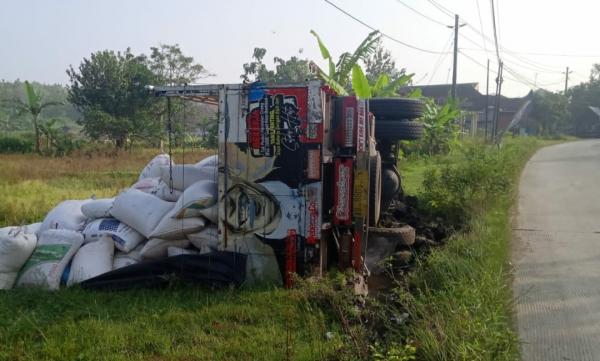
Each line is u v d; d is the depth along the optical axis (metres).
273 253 5.55
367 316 4.71
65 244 5.67
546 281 5.96
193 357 3.97
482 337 3.67
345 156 5.73
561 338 4.48
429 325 3.93
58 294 5.14
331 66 13.35
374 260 6.61
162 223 5.70
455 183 9.59
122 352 4.00
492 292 4.74
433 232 8.18
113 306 4.95
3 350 4.03
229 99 5.53
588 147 32.31
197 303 4.98
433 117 21.69
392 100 7.42
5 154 28.50
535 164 20.36
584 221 9.14
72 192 11.60
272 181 5.50
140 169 19.05
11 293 5.20
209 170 6.43
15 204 9.77
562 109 57.22
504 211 9.45
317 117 5.37
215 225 5.84
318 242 5.48
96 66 34.16
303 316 4.61
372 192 6.45
